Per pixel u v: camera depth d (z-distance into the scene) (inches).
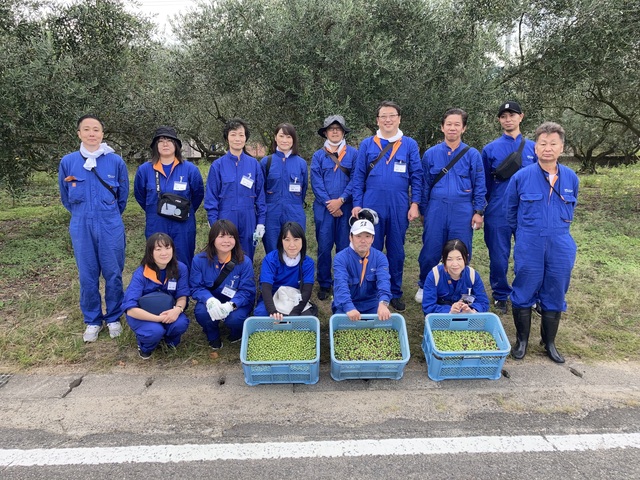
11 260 219.6
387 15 249.4
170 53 286.2
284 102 285.3
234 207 160.9
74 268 208.4
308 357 121.1
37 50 208.8
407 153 158.7
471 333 131.9
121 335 143.1
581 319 157.4
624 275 195.0
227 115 349.4
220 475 87.3
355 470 88.7
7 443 96.8
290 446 95.3
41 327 152.3
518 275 130.9
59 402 111.6
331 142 171.8
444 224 156.3
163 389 117.5
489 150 164.1
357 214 159.9
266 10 255.3
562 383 120.6
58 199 387.2
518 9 257.1
